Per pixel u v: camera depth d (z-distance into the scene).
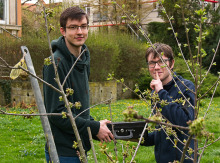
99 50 14.55
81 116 2.50
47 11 1.45
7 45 12.26
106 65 15.13
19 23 16.22
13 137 7.99
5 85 13.32
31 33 14.10
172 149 2.36
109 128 2.33
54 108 2.28
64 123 2.27
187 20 1.57
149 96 1.92
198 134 0.82
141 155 6.32
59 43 2.46
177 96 2.40
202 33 1.48
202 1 1.42
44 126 1.53
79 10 2.43
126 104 14.98
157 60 2.46
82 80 2.52
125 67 16.81
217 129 8.87
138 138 2.27
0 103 13.36
